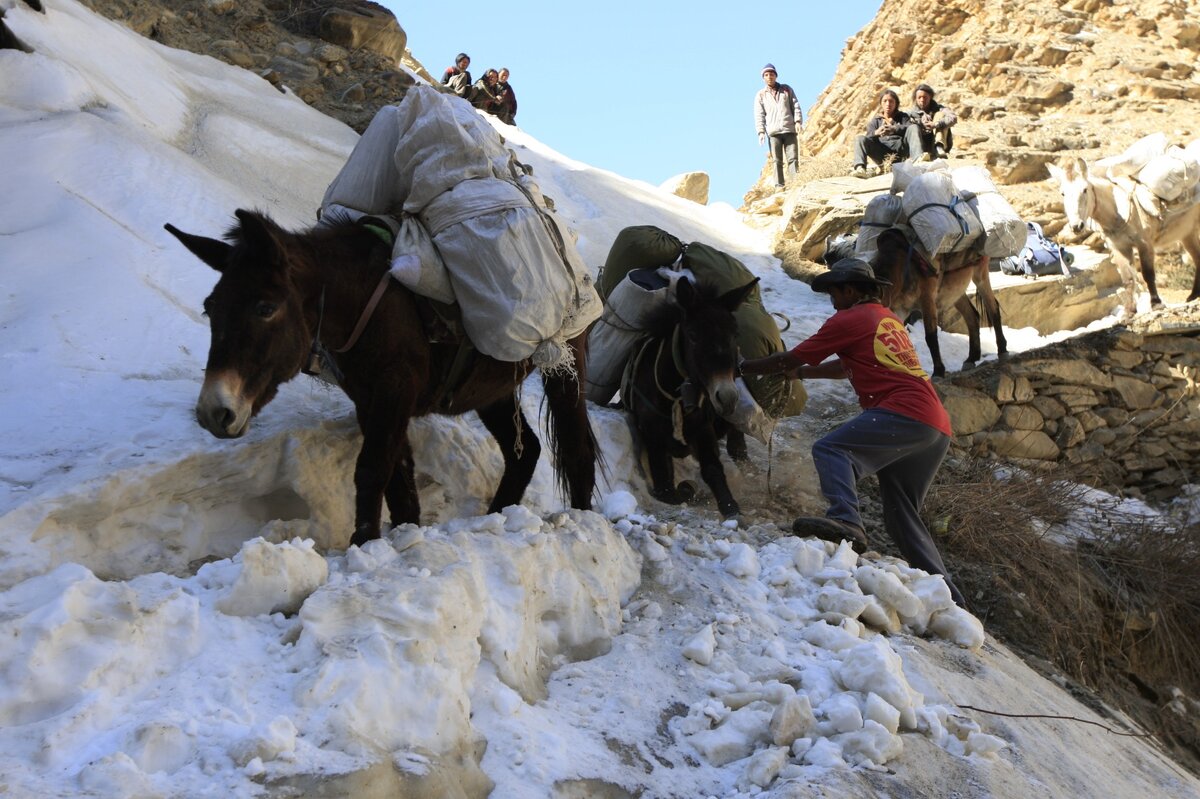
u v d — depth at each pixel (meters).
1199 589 9.14
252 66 15.84
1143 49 20.69
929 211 11.39
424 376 4.68
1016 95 20.11
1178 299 15.20
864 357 6.29
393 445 4.51
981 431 11.48
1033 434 11.71
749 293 7.30
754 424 7.30
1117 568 9.16
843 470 6.09
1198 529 9.79
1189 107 19.52
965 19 22.30
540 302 4.71
